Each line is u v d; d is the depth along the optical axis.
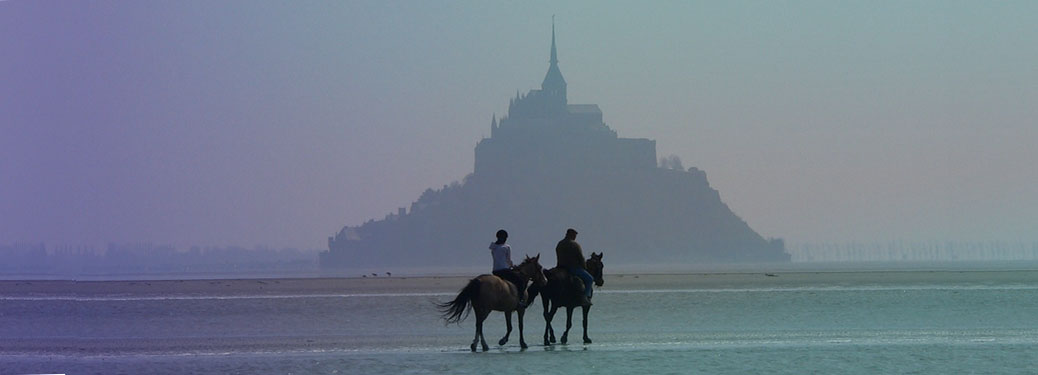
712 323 162.12
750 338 134.88
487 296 114.56
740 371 98.88
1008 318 164.38
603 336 138.75
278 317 183.38
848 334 140.12
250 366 106.31
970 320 161.50
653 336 139.25
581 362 106.25
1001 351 113.50
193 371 102.62
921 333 139.88
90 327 164.00
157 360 113.56
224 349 127.19
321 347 127.94
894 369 99.50
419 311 193.50
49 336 148.62
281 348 127.38
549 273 121.56
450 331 149.50
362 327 158.88
